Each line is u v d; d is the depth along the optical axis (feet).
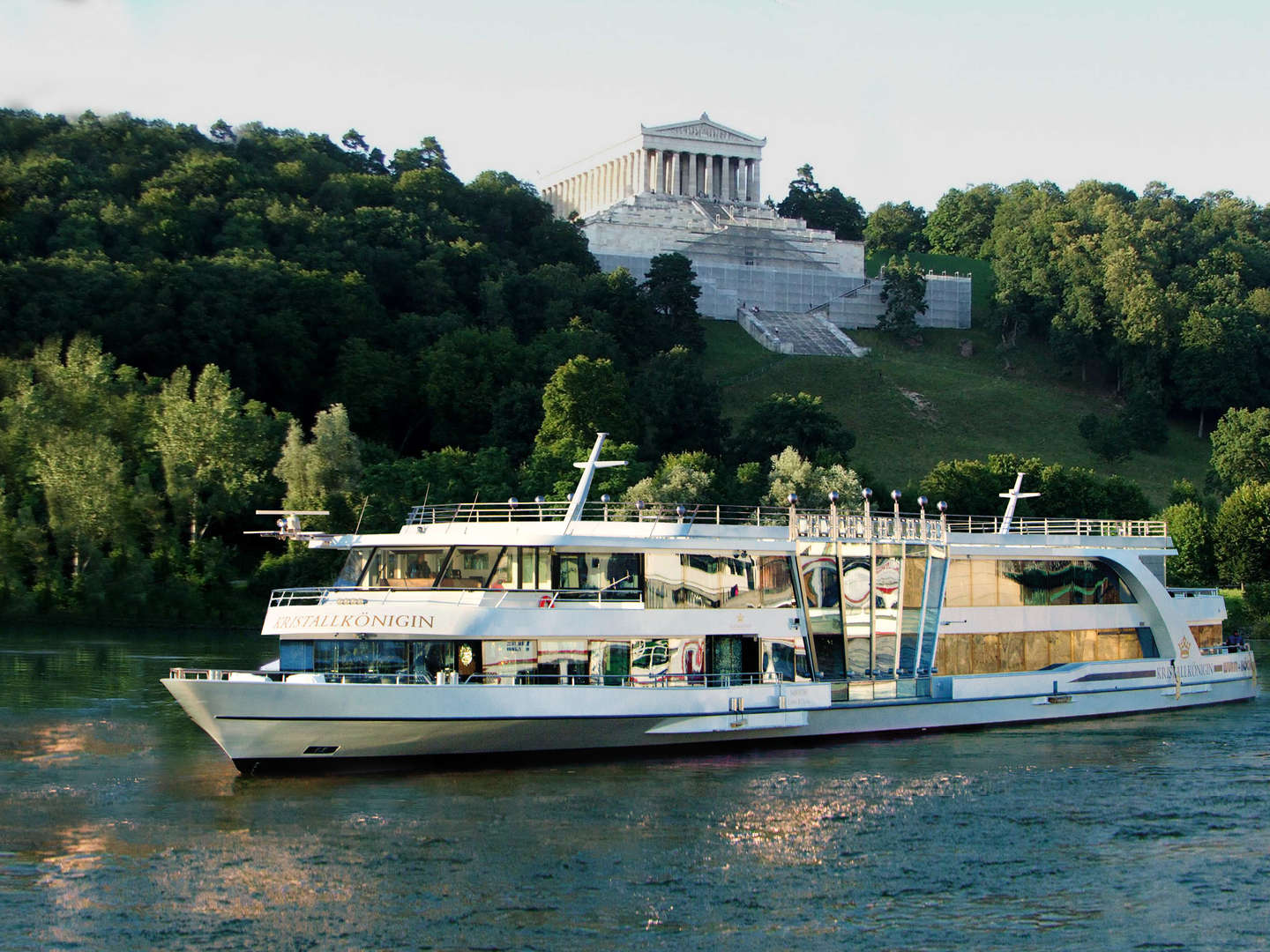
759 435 477.77
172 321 492.54
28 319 458.09
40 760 154.20
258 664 242.99
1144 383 643.45
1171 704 194.18
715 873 117.19
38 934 102.32
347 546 158.92
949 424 611.47
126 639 290.56
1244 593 363.76
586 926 105.09
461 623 143.84
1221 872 120.37
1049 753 163.32
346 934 102.89
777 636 161.89
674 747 155.63
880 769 153.28
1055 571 187.01
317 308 526.57
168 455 360.89
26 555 338.75
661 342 635.25
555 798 137.39
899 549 172.04
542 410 486.38
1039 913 110.11
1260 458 521.65
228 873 114.73
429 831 125.80
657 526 157.07
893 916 108.99
